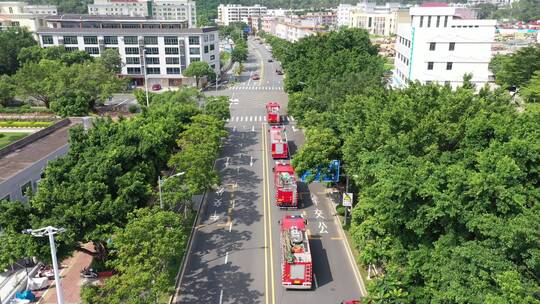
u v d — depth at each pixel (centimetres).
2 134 6325
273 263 3647
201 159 4094
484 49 6397
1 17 14212
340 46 8544
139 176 3456
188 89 6931
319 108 5747
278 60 15675
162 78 11744
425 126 3036
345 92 5619
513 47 13338
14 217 2867
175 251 2797
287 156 6244
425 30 6369
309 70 7525
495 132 2747
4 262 2738
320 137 4262
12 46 10738
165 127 4784
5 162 4341
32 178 4256
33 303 3072
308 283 3241
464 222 2378
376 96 4197
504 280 1983
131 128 4194
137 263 2567
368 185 3312
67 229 2770
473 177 2328
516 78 6172
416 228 2550
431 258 2455
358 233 3091
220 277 3441
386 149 3073
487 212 2353
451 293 2148
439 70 6512
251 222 4362
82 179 3272
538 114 3166
